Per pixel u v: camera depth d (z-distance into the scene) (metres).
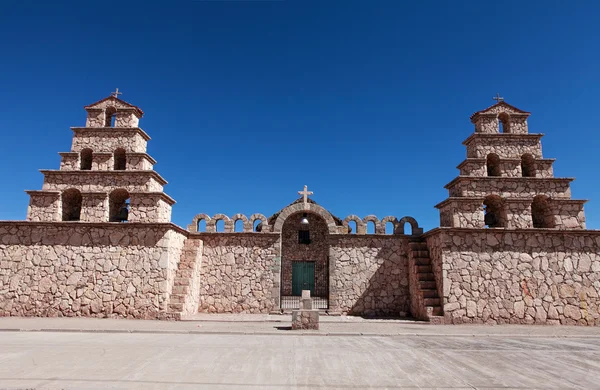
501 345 12.20
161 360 9.48
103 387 7.34
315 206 21.97
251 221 21.83
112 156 20.06
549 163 19.88
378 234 21.56
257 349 10.98
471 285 17.86
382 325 16.53
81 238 18.48
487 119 20.45
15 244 18.44
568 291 17.89
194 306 19.89
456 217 18.89
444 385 7.80
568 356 10.66
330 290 20.97
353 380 8.00
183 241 20.83
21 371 8.34
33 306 17.83
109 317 17.64
